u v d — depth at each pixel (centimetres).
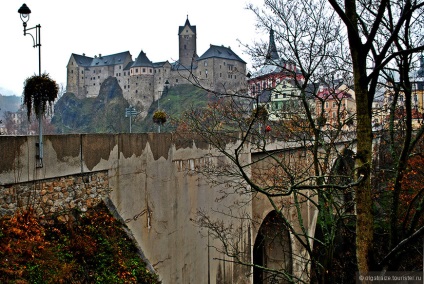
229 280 1471
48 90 789
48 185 798
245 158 1531
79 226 844
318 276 866
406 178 1376
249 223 1619
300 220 889
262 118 1027
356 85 567
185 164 1244
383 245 1197
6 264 660
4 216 710
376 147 1484
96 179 912
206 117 1218
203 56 9244
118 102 10581
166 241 1138
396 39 785
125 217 989
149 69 10338
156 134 1115
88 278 780
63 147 829
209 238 1362
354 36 544
